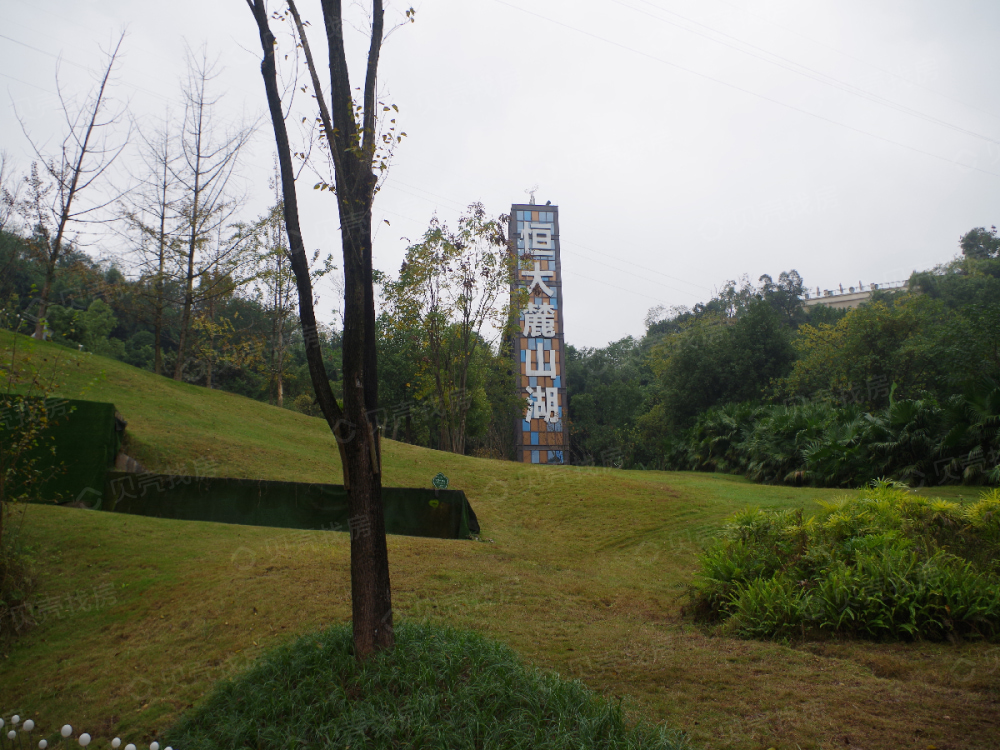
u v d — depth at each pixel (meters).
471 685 5.23
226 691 5.93
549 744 4.34
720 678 5.89
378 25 6.51
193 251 26.81
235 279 27.27
